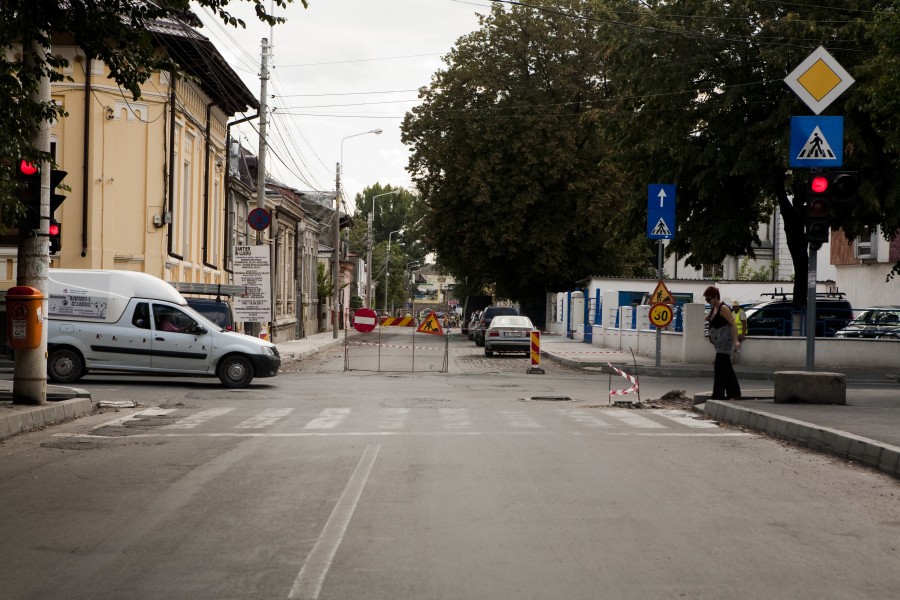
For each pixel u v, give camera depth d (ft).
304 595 17.78
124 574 19.29
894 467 31.01
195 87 103.71
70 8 36.09
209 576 19.07
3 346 85.76
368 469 31.83
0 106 35.96
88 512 25.16
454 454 35.32
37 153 37.96
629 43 89.30
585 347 140.05
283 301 163.73
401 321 96.17
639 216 97.91
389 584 18.49
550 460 33.91
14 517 24.58
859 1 82.58
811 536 22.59
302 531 22.89
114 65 37.91
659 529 23.16
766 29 84.28
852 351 92.99
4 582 18.80
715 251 92.17
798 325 95.55
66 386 60.49
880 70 71.67
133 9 36.70
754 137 84.64
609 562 20.12
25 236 46.57
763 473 31.42
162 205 92.02
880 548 21.50
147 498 26.99
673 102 86.94
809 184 47.85
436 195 180.14
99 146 87.30
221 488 28.48
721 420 47.78
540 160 171.94
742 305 120.06
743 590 18.15
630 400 60.49
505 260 183.93
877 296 137.08
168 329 66.28
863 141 78.89
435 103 176.45
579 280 175.42
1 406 45.98
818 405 47.73
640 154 94.43
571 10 172.14
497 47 177.68
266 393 63.31
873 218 85.15
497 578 18.90
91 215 86.69
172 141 93.15
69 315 65.82
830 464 33.47
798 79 47.26
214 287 95.45
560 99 173.78
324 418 48.08
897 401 51.57
